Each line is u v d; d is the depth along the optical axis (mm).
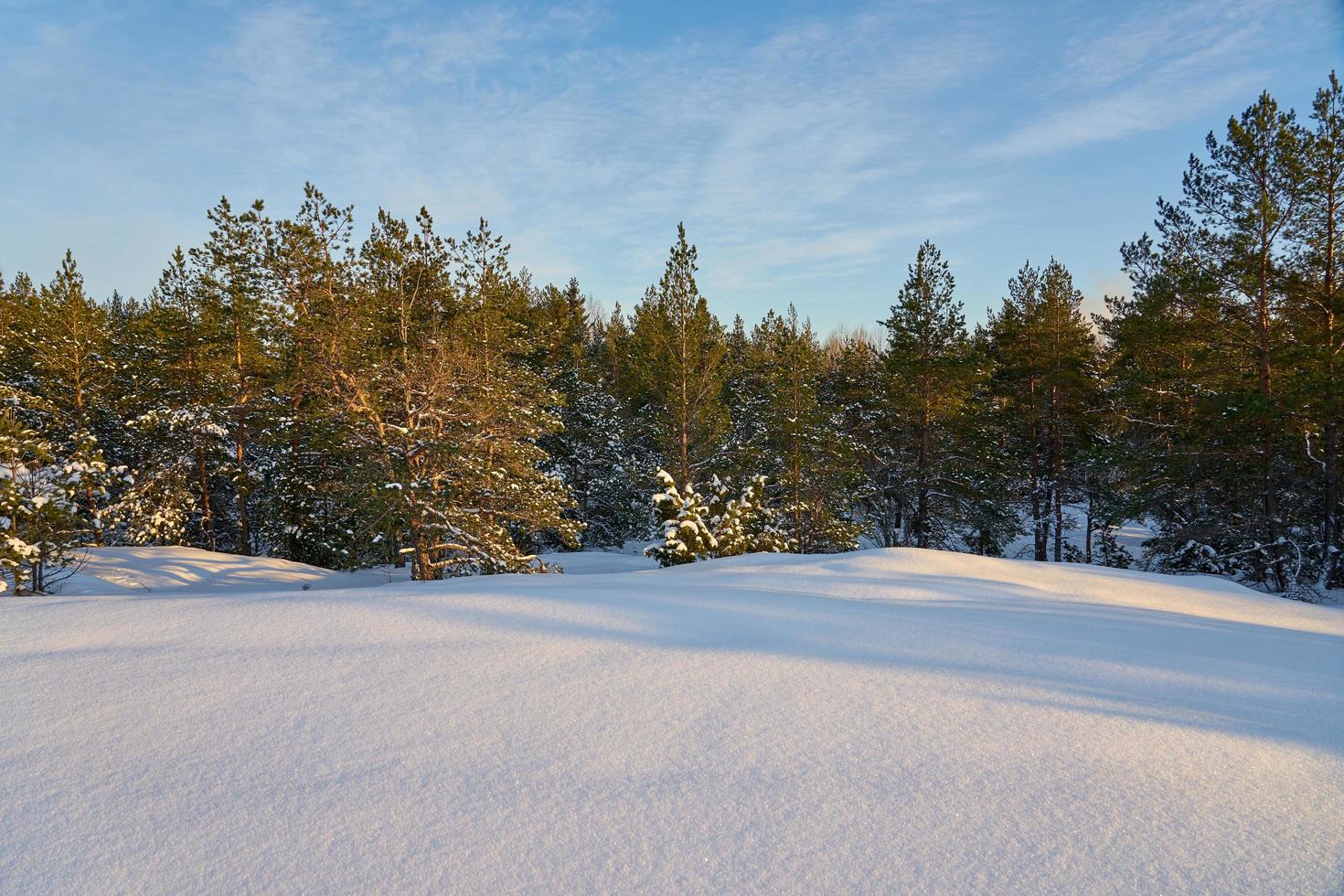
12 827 2408
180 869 2156
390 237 20016
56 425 25625
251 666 4254
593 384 36719
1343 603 16969
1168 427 21828
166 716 3438
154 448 27125
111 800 2596
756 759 2928
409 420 17594
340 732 3223
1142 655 4832
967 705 3609
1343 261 17344
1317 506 19469
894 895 2002
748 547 15031
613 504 34594
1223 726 3375
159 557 19109
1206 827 2385
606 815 2459
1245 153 17828
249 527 26219
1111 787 2682
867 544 33156
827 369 43094
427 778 2750
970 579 9398
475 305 22016
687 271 24328
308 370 17797
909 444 29781
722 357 25719
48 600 6285
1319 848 2246
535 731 3230
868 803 2549
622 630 5199
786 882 2062
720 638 5023
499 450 19875
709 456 25812
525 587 7691
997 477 29562
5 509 10523
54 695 3744
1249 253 17812
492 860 2178
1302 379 16516
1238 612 8734
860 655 4605
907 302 28109
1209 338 19312
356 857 2201
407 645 4742
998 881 2066
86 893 2035
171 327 25031
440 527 17688
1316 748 3109
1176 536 21266
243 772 2818
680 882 2064
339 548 24859
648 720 3381
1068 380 27250
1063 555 29062
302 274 17219
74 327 25781
